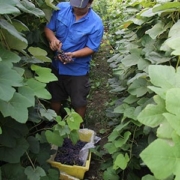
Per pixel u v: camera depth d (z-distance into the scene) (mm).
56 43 2543
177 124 808
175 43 1085
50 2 2201
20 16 2041
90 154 2604
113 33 4953
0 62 1189
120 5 4918
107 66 5020
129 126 2158
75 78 2758
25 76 1709
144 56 1967
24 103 1184
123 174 2252
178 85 972
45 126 2369
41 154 1951
